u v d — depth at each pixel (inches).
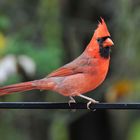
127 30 551.2
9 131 579.8
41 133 600.1
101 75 367.2
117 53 557.3
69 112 566.9
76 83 365.7
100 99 550.6
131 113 618.8
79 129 575.5
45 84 361.1
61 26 564.7
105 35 365.4
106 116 574.6
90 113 569.9
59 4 569.3
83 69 364.8
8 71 468.4
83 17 561.6
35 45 521.7
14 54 485.4
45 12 570.9
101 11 552.7
